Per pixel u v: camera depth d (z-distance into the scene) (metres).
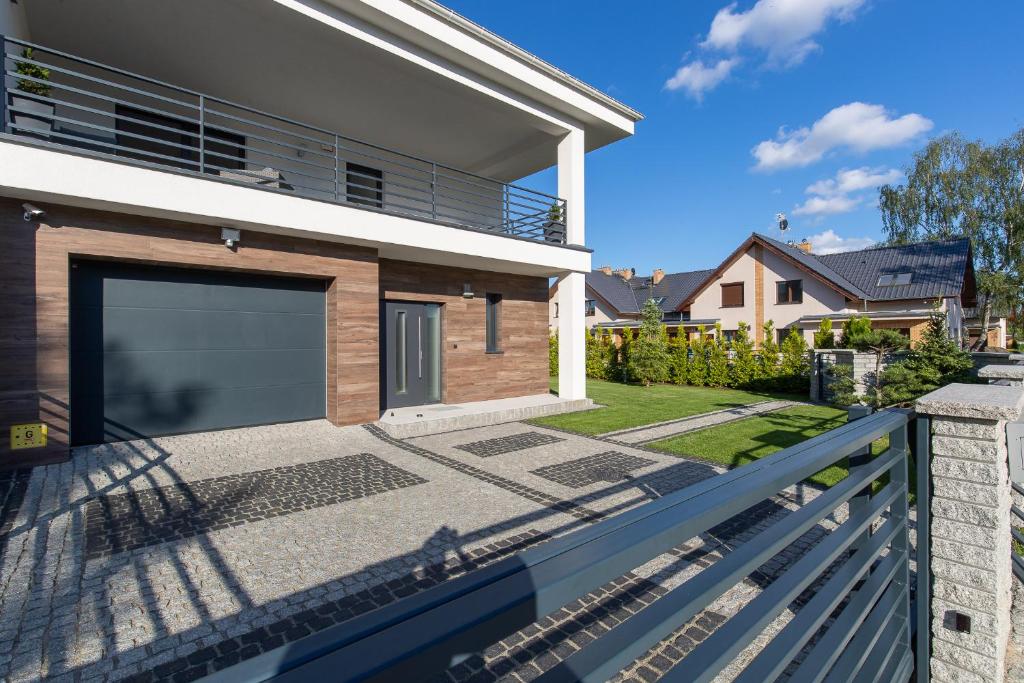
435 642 0.55
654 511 0.92
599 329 21.45
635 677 2.48
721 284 24.89
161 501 4.66
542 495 5.03
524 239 9.68
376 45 7.70
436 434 7.94
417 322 9.95
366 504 4.71
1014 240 25.45
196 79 8.75
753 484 1.10
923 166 28.23
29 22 7.18
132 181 5.71
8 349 5.30
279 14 6.99
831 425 9.00
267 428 7.48
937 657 2.22
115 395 6.43
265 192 6.66
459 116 10.17
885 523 2.07
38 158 5.18
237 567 3.46
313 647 0.50
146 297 6.64
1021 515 3.39
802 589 1.28
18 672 2.40
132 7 6.88
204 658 2.54
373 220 7.70
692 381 16.80
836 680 1.49
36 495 4.71
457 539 3.97
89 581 3.24
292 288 7.86
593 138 11.61
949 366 8.65
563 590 0.68
